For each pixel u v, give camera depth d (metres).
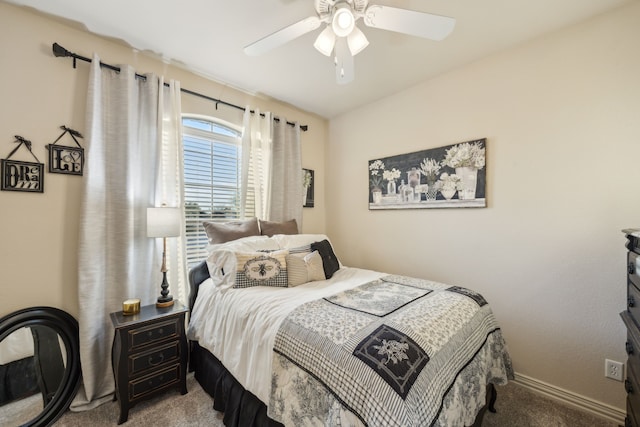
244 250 2.12
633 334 1.18
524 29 1.81
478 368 1.33
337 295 1.65
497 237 2.09
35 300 1.65
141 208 2.00
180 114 2.21
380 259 2.88
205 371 1.85
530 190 1.94
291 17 1.71
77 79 1.80
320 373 1.04
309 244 2.46
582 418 1.64
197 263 2.39
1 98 1.56
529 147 1.94
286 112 3.09
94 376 1.73
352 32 1.42
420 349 1.07
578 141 1.76
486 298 2.14
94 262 1.75
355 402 0.91
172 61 2.19
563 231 1.81
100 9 1.62
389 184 2.79
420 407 0.92
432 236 2.47
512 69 2.01
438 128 2.42
